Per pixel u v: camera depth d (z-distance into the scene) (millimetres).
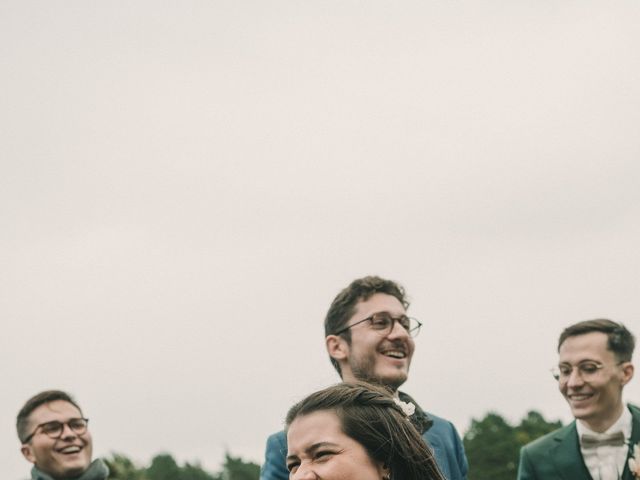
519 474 6539
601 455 6195
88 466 6707
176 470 57719
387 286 5562
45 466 6566
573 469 6262
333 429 2936
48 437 6543
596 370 6125
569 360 6211
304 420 2977
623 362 6195
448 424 5602
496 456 52031
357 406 3004
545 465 6379
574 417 6473
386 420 2998
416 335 5555
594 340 6156
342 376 5574
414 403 5465
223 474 60344
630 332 6250
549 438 6480
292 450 2973
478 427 54531
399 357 5465
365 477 2896
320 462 2904
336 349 5582
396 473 2980
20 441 6699
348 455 2898
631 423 6219
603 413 6180
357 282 5566
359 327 5457
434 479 3041
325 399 3004
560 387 6324
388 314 5449
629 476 6102
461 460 5539
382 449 2943
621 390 6207
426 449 3066
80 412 6750
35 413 6613
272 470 4793
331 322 5633
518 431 53844
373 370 5406
